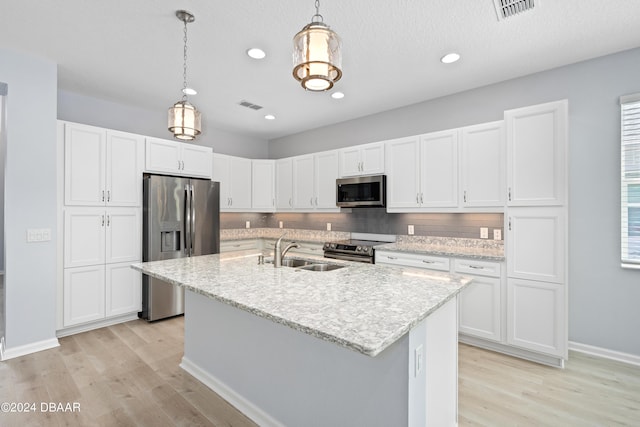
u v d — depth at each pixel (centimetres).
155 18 221
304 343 165
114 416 190
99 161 327
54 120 283
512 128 266
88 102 366
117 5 206
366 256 364
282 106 398
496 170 290
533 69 293
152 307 348
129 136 350
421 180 344
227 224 529
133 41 250
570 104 280
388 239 414
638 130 252
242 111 418
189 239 387
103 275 328
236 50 264
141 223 358
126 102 385
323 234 494
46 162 278
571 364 252
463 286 173
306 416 165
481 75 306
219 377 218
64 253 303
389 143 372
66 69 297
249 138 552
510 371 241
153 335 312
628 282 255
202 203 404
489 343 281
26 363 251
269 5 206
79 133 313
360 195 392
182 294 372
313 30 135
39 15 216
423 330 135
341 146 465
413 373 126
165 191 365
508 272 265
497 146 289
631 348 254
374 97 365
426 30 233
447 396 167
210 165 431
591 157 270
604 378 230
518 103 310
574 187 277
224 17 219
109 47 259
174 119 204
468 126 312
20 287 265
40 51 265
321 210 449
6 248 259
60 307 300
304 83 147
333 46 138
